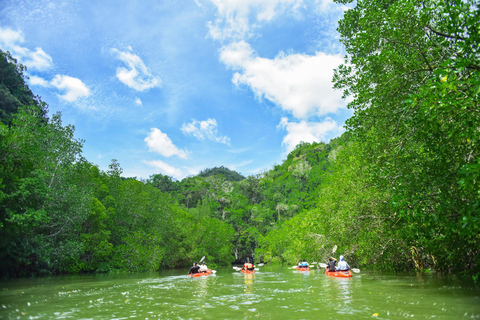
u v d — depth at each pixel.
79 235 29.41
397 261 21.03
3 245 19.30
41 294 12.06
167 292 12.49
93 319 7.17
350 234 18.28
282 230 57.78
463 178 6.54
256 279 18.83
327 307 8.30
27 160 20.53
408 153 10.37
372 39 10.62
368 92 10.88
